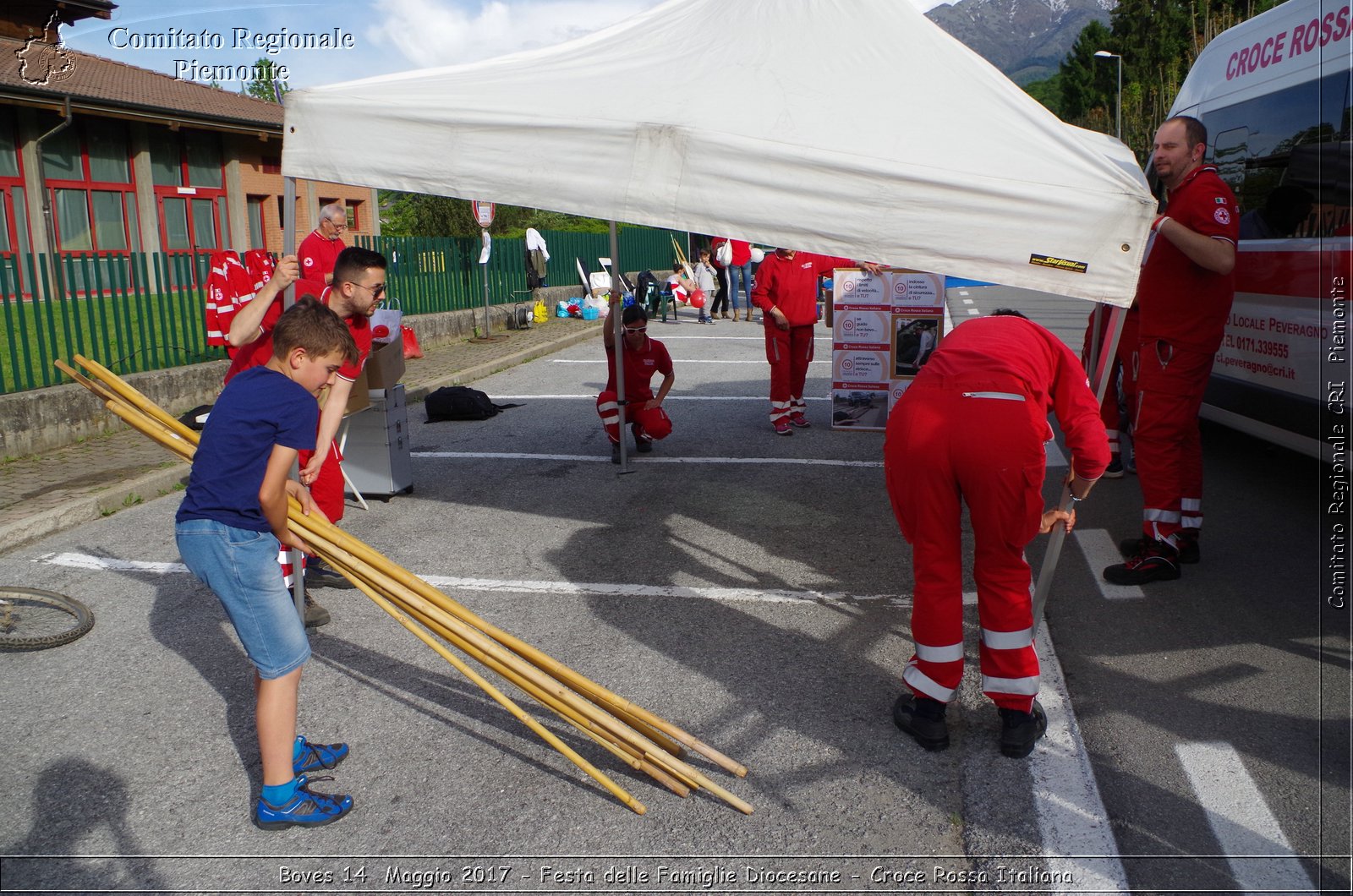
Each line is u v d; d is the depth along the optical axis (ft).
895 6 14.62
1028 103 13.20
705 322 63.82
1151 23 143.74
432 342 47.88
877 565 17.39
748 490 22.50
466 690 12.83
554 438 28.55
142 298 30.45
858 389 28.89
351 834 9.73
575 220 120.26
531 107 13.26
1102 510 20.51
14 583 16.71
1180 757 10.80
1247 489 21.16
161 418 10.71
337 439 20.90
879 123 12.82
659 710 12.09
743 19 15.21
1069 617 14.75
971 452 10.24
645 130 12.70
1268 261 19.03
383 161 13.51
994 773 10.59
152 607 15.66
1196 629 14.14
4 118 57.11
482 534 19.39
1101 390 12.14
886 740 11.35
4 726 11.91
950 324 53.67
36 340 27.12
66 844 9.60
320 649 14.06
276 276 12.92
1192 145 14.57
